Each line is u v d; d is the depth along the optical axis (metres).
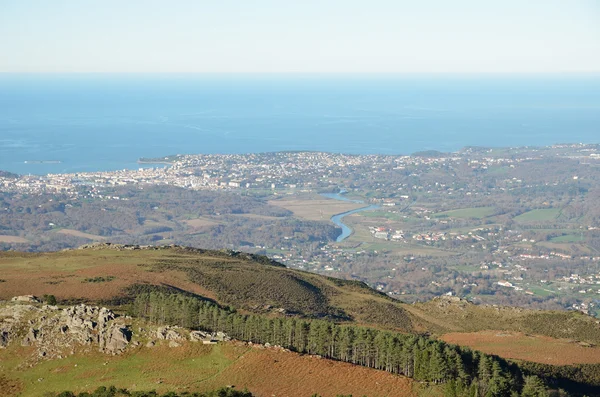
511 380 104.00
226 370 101.19
